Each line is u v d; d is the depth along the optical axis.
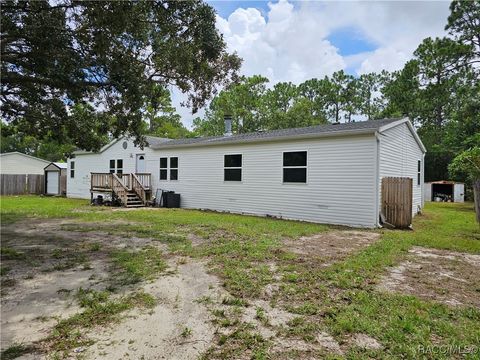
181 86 6.80
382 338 2.66
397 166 10.96
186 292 3.76
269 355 2.43
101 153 19.05
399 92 23.47
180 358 2.40
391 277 4.31
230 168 12.93
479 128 18.25
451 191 20.94
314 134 10.12
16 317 3.11
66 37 5.00
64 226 8.62
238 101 33.97
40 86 6.63
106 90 6.31
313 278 4.20
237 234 7.40
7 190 22.09
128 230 7.95
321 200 10.18
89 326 2.93
